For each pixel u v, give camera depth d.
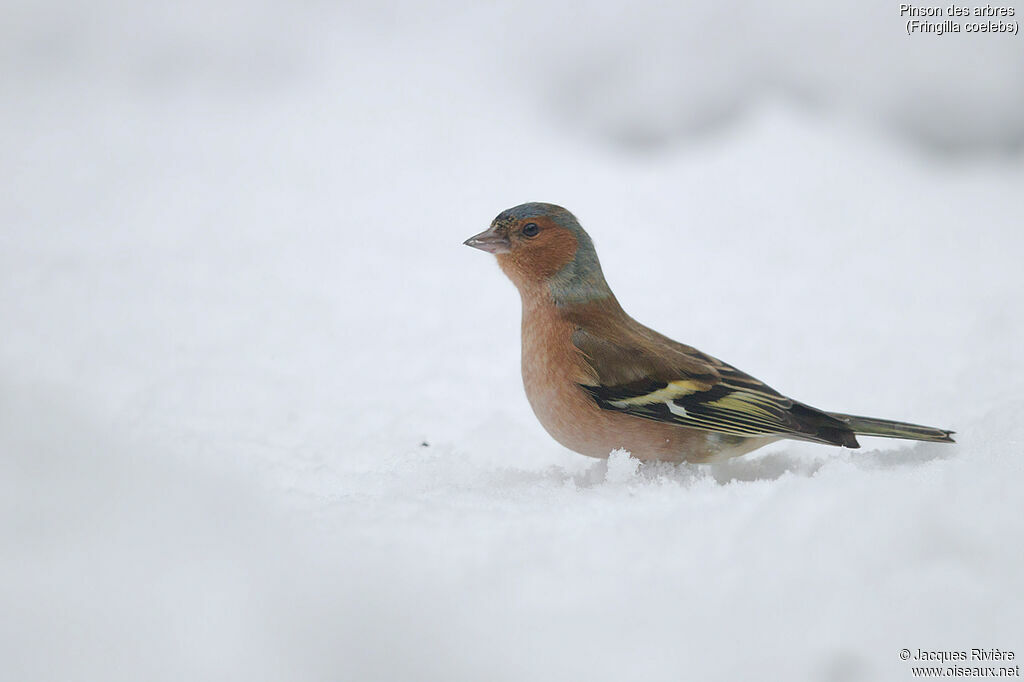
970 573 5.24
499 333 14.23
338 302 15.04
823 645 4.99
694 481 7.51
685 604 5.25
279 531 5.79
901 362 12.78
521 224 8.66
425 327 14.35
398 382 12.35
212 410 11.09
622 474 8.13
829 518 5.65
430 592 5.38
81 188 20.97
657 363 8.34
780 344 13.77
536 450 10.39
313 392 11.86
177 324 13.91
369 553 5.72
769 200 20.12
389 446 10.22
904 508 5.59
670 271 16.97
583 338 8.51
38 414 5.94
